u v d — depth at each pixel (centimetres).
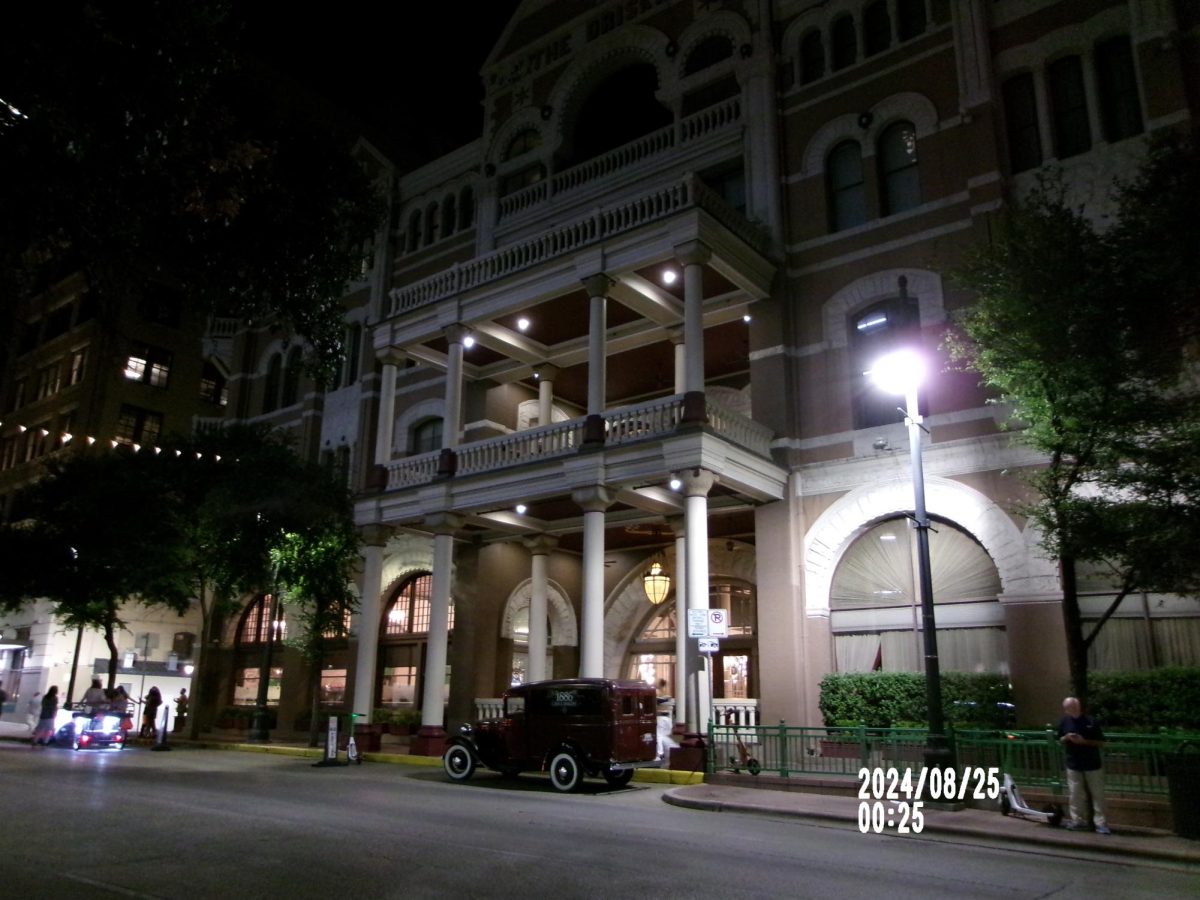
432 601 2267
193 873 850
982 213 1970
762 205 2289
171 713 4041
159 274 1013
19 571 2795
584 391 2856
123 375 4578
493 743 1731
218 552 2744
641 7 2702
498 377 2723
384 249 3219
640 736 1645
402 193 3278
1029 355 1367
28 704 4047
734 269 2091
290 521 2673
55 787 1557
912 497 1934
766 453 2116
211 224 937
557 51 2869
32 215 759
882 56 2231
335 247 1081
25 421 4881
